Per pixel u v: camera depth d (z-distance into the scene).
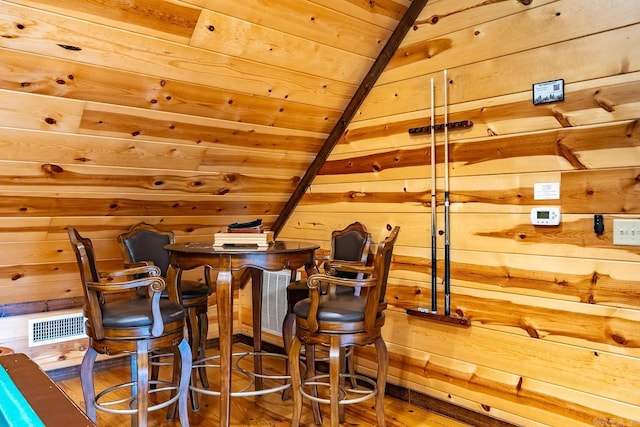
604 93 2.11
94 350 2.17
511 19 2.41
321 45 2.70
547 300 2.29
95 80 2.25
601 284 2.12
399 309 2.93
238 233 2.64
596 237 2.14
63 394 1.05
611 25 2.08
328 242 3.44
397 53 2.93
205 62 2.44
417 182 2.85
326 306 2.26
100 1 1.96
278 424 2.65
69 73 2.17
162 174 2.95
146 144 2.71
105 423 2.62
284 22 2.45
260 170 3.37
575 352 2.21
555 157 2.26
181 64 2.39
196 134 2.82
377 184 3.08
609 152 2.10
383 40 2.92
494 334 2.49
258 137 3.08
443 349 2.71
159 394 3.05
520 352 2.39
